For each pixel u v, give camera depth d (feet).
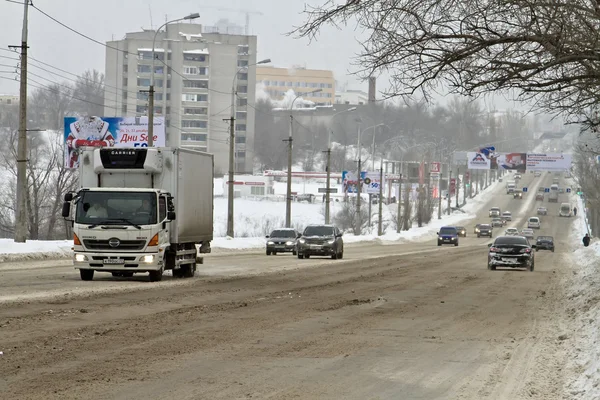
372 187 428.56
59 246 164.55
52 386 38.91
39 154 481.46
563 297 105.09
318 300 90.38
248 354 50.75
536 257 254.47
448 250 292.40
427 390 41.39
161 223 104.06
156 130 247.50
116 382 40.37
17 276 109.19
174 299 83.87
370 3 75.25
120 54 622.95
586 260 213.46
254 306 81.05
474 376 46.14
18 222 160.25
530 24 72.49
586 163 464.24
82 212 102.58
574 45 73.61
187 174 113.19
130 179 107.86
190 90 631.56
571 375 46.96
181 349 51.65
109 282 102.12
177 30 640.17
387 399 38.75
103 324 62.18
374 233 465.47
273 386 40.75
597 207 451.94
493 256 171.83
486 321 75.56
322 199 611.06
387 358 51.39
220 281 112.47
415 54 76.33
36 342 52.19
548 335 66.18
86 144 248.32
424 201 563.89
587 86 80.69
